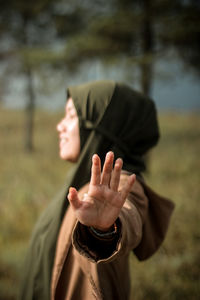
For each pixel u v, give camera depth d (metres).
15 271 2.95
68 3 9.17
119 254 0.85
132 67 6.20
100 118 1.18
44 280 1.24
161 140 12.60
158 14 6.20
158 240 1.29
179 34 5.82
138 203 1.05
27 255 1.44
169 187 5.89
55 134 15.66
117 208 0.78
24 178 7.22
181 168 7.77
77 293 1.06
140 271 2.84
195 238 3.48
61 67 8.99
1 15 10.67
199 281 2.67
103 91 1.21
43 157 10.45
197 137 13.02
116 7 6.72
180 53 6.24
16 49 10.12
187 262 2.91
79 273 1.06
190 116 20.94
